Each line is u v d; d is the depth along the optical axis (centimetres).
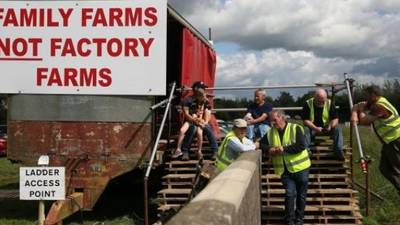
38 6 952
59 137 960
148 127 943
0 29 957
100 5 943
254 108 1058
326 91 995
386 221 945
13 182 1667
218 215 213
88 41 947
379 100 892
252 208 423
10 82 958
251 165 448
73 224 955
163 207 900
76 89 950
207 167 657
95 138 953
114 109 949
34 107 963
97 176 951
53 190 766
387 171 905
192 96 1012
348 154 991
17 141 970
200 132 988
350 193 923
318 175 949
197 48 1214
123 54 942
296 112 1360
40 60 955
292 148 807
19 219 997
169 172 984
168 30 1172
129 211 1080
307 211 897
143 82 941
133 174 1223
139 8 938
